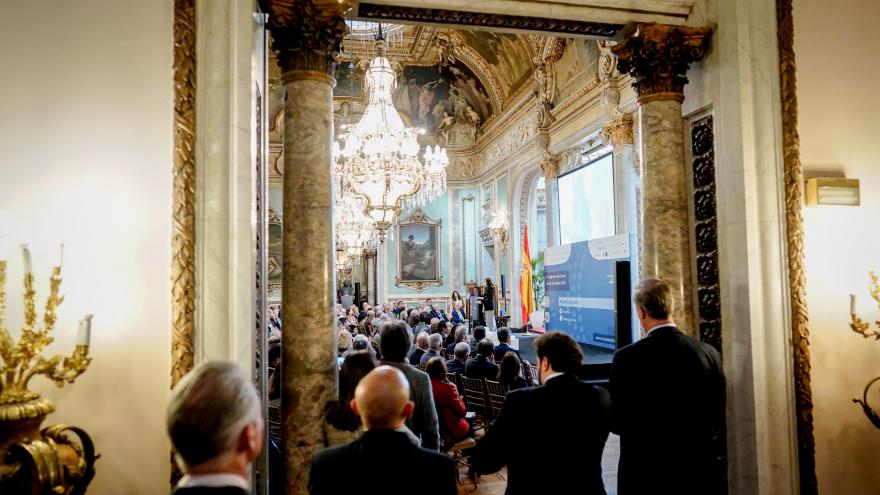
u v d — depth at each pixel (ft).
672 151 13.43
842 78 13.05
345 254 59.31
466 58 56.59
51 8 9.57
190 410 4.24
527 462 7.75
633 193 34.01
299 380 11.03
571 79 41.34
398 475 5.65
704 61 13.43
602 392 8.14
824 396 12.34
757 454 11.75
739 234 12.27
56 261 9.29
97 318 9.37
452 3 12.56
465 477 17.89
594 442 7.84
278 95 60.70
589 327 33.81
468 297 60.59
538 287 49.06
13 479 7.25
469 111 64.90
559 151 44.37
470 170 66.49
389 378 6.02
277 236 61.72
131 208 9.60
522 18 13.41
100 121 9.60
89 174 9.51
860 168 12.94
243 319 9.71
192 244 9.56
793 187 12.22
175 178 9.56
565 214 44.21
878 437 12.53
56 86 9.50
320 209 11.49
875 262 12.85
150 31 9.86
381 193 33.45
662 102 13.48
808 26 12.93
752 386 11.87
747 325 12.02
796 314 12.05
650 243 13.48
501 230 57.11
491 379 20.25
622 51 14.17
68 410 9.15
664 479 8.41
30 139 9.35
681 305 13.17
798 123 12.67
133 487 9.27
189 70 9.73
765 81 12.42
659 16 13.35
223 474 4.28
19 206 9.22
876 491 12.39
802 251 12.17
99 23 9.71
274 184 61.67
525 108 50.65
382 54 33.99
